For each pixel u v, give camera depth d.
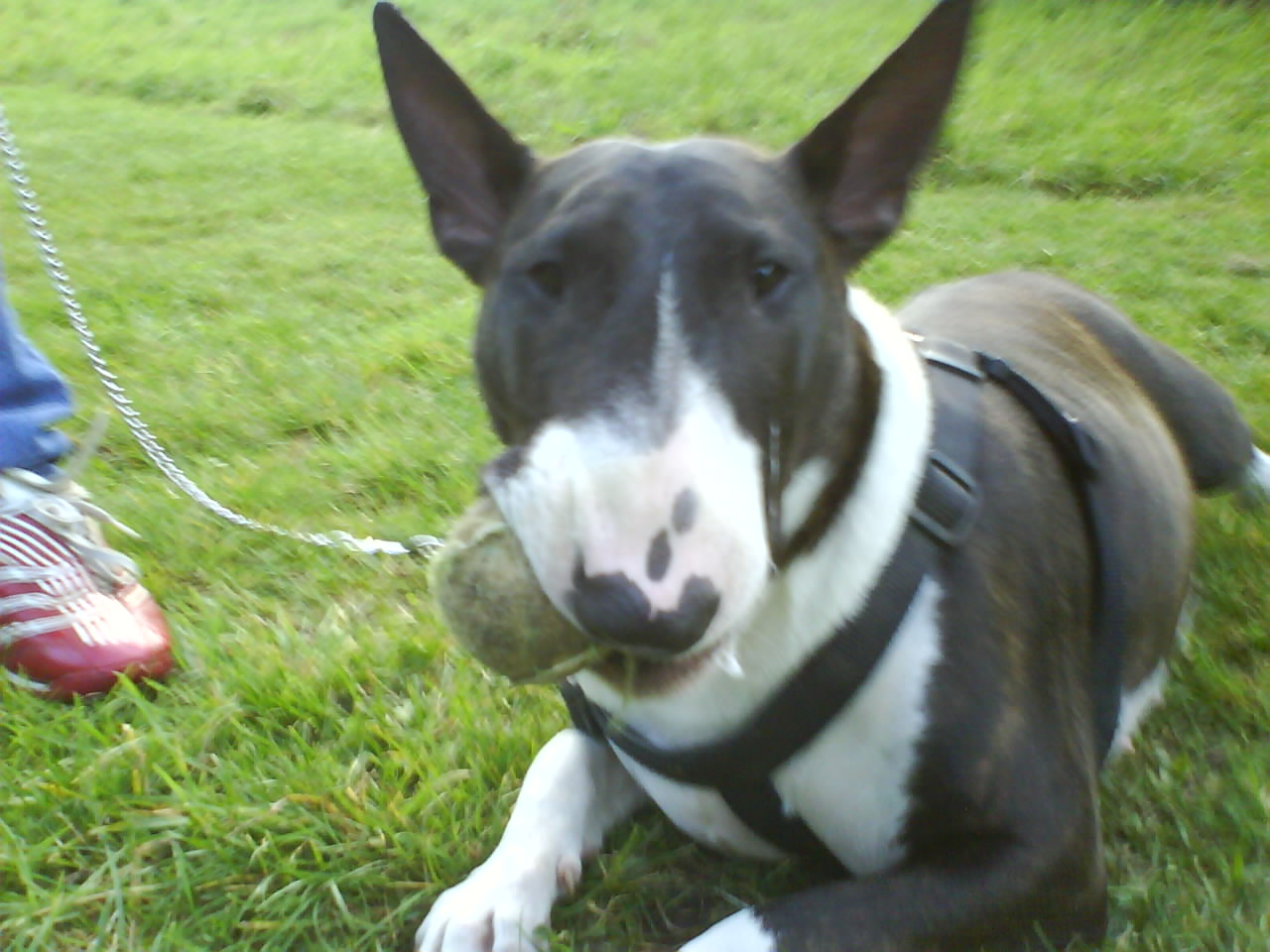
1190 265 1.55
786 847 0.61
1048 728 0.57
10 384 0.83
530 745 0.71
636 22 2.93
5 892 0.63
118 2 3.44
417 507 1.00
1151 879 0.63
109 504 0.99
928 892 0.53
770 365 0.48
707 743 0.56
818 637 0.53
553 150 2.17
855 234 0.59
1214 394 0.93
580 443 0.44
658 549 0.42
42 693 0.78
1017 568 0.58
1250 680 0.79
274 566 0.91
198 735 0.72
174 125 2.32
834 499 0.53
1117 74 2.38
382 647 0.81
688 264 0.48
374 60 2.72
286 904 0.62
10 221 1.74
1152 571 0.70
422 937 0.60
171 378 1.23
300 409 1.15
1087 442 0.64
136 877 0.63
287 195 1.89
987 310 0.80
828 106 2.29
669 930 0.62
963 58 0.57
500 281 0.53
